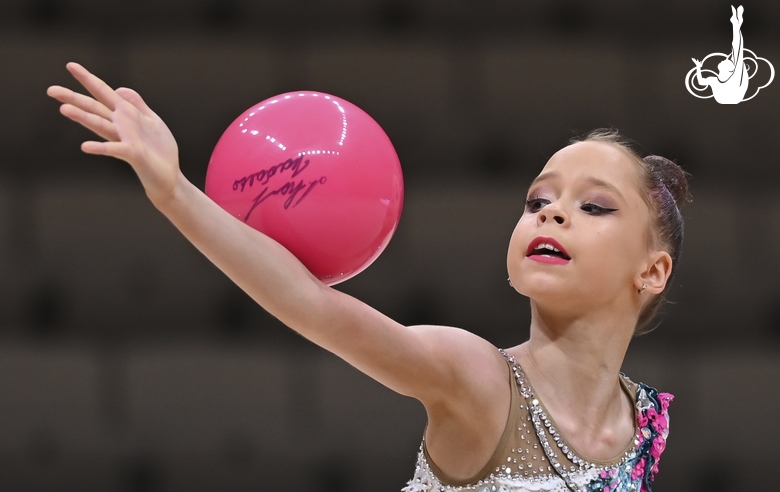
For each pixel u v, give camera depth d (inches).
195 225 160.4
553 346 218.8
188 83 576.4
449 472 206.4
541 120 585.3
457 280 526.0
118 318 515.5
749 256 541.6
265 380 489.7
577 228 212.8
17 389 483.8
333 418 485.1
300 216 177.9
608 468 215.2
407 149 575.8
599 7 626.2
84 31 591.2
